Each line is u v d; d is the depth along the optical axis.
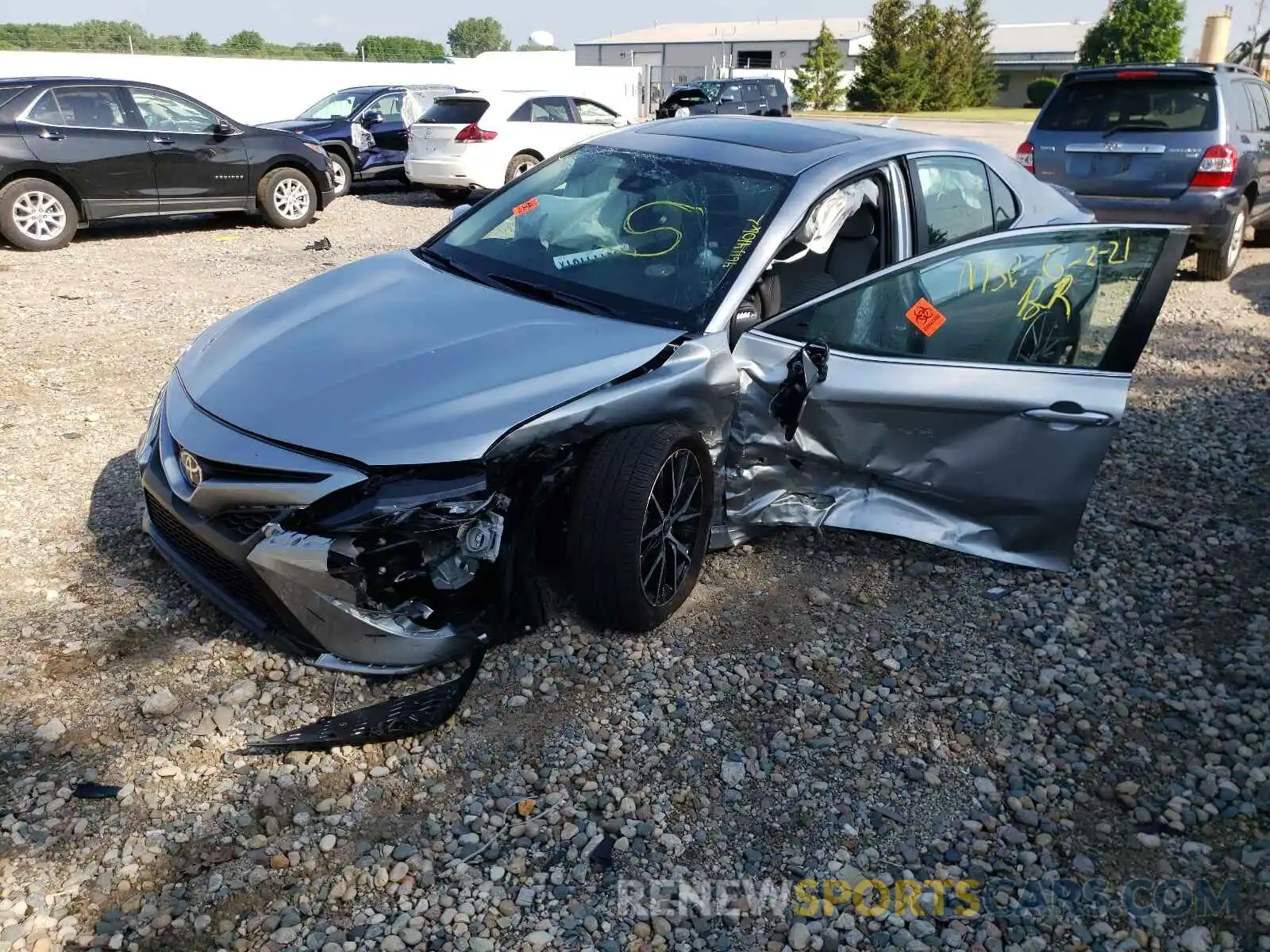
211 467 3.09
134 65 21.31
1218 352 7.40
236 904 2.41
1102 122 9.08
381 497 2.95
